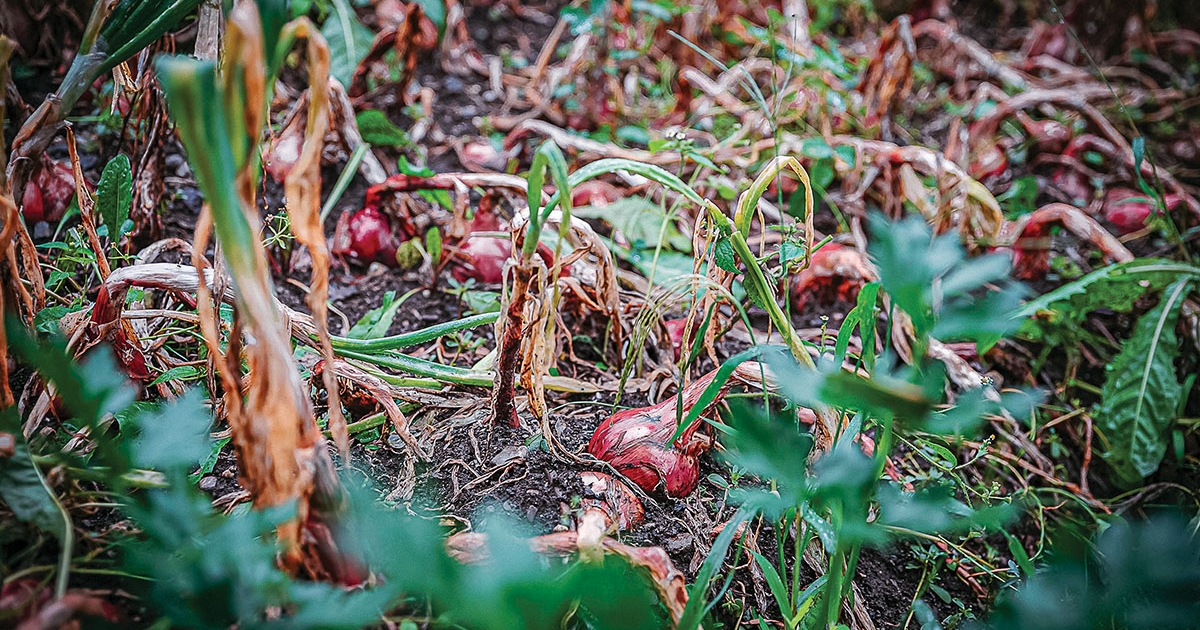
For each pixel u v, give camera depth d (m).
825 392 0.55
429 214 1.11
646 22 1.43
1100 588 0.77
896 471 0.91
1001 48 1.70
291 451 0.61
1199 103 1.48
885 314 1.05
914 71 1.46
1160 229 1.23
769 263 1.09
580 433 0.87
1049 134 1.35
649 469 0.82
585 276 0.99
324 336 0.65
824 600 0.72
